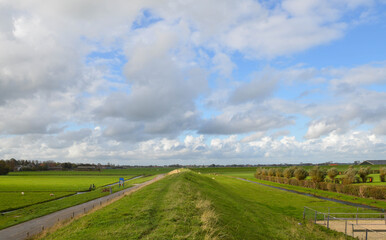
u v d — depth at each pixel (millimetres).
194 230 15531
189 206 22344
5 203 47562
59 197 57375
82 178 149125
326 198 51031
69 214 35594
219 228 16953
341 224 29703
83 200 50344
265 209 36406
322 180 72312
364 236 25047
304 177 80688
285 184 85438
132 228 15695
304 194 58062
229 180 98938
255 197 51062
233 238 16719
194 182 51844
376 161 186000
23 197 57344
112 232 14984
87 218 19906
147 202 24625
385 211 36875
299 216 33500
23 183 105438
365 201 45250
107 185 96750
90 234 14945
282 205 41844
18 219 32562
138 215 18812
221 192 45844
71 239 14289
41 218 33438
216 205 27312
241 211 29328
